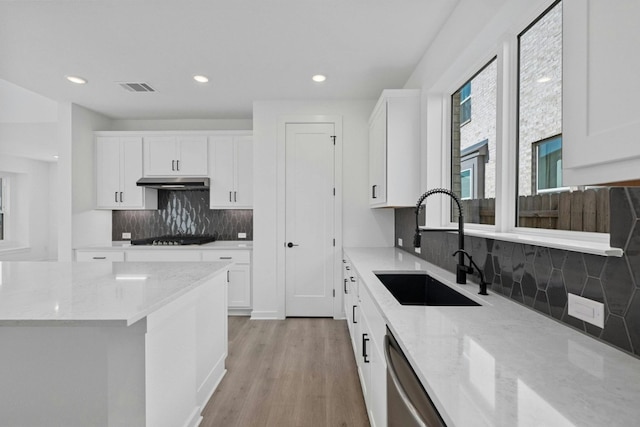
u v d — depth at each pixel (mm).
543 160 1521
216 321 2395
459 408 685
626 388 767
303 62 2920
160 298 1440
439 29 2395
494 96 1997
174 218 4625
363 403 2176
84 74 3158
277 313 3889
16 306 1313
